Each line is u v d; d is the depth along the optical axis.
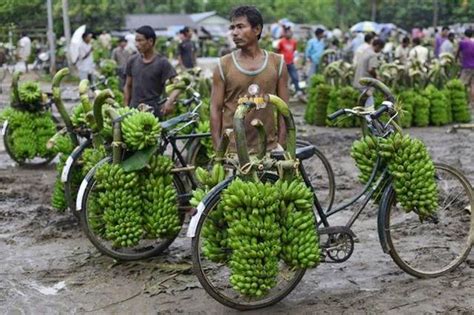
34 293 5.35
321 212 5.23
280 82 5.38
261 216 4.60
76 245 6.44
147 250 6.01
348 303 5.04
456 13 40.38
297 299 5.14
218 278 5.54
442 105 14.42
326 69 14.60
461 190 7.11
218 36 43.38
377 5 50.09
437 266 5.71
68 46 24.50
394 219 7.04
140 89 7.44
